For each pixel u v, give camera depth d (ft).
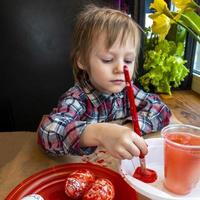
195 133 1.64
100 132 1.85
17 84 4.98
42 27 4.61
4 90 5.00
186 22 2.35
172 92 4.32
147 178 1.68
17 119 5.20
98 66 2.50
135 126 1.78
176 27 4.04
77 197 1.61
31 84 4.99
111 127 1.85
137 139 1.70
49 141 2.10
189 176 1.53
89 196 1.52
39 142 2.25
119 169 1.80
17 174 1.91
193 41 4.19
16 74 4.91
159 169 1.80
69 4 4.47
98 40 2.46
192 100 3.97
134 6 4.16
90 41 2.51
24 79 4.95
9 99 5.07
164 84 4.17
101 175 1.77
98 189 1.53
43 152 2.20
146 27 4.15
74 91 2.73
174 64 4.04
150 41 4.15
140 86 4.24
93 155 2.12
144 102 2.92
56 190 1.69
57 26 4.60
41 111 5.16
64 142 2.06
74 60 2.85
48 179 1.74
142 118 2.61
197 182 1.61
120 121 2.85
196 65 4.43
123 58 2.49
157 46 4.09
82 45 2.62
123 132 1.74
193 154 1.47
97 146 2.08
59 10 4.51
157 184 1.66
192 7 2.29
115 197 1.61
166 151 1.57
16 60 4.81
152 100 2.94
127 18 2.60
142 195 1.64
